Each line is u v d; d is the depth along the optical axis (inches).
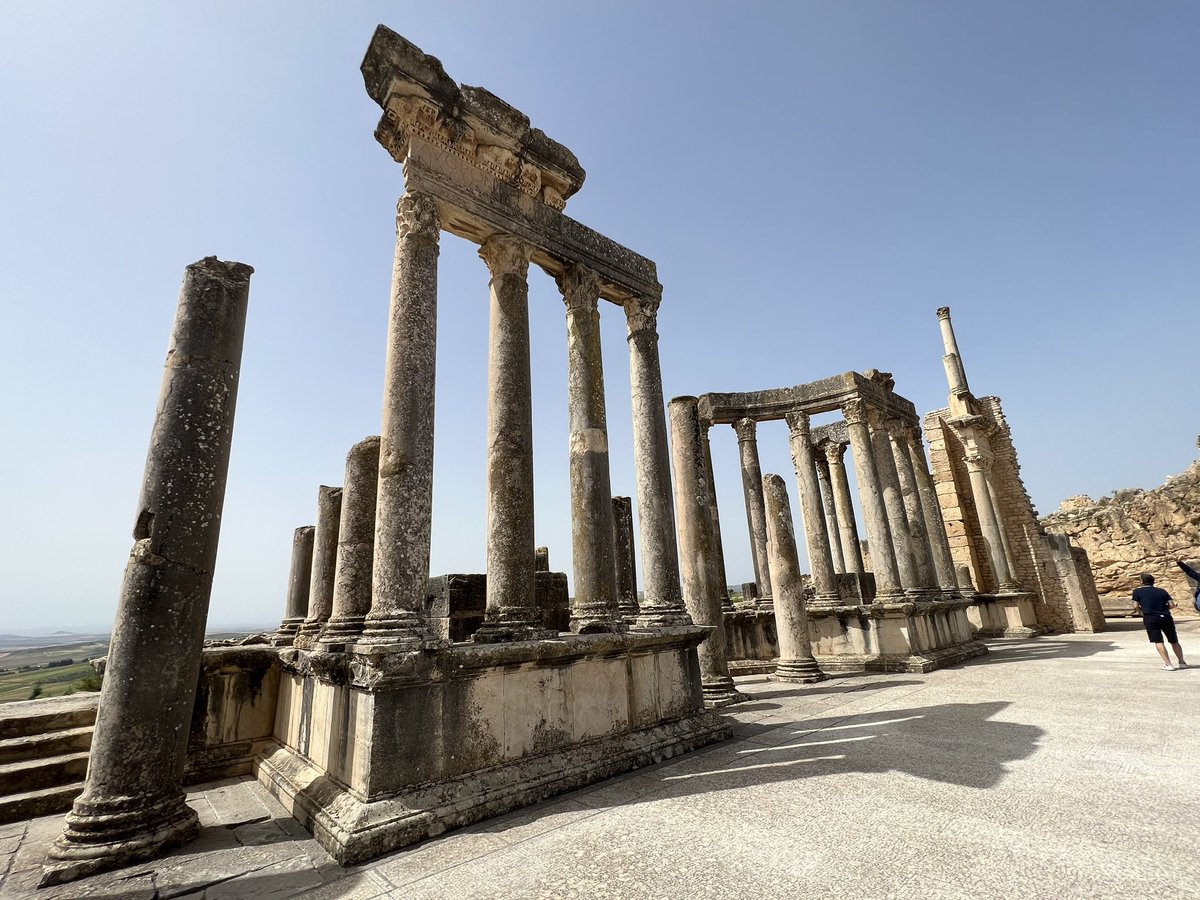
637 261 444.1
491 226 351.9
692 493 506.9
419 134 332.2
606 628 326.6
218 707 328.5
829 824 196.7
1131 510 1107.3
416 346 288.7
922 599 707.4
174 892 180.1
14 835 238.1
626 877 167.9
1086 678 474.3
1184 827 177.6
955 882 151.9
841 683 556.1
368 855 196.5
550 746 270.8
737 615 748.6
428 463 279.1
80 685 979.3
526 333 353.4
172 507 238.2
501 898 161.3
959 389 1027.3
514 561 309.9
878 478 708.0
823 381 753.6
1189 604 1017.5
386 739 220.4
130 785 213.0
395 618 245.4
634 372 435.5
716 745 331.0
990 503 971.3
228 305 270.5
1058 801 205.0
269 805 266.4
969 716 355.3
